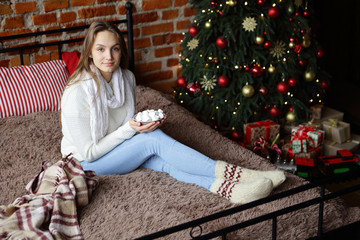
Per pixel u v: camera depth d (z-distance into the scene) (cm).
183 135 244
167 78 338
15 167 202
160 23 319
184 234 154
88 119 183
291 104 295
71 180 166
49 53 286
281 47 282
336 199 188
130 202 172
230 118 303
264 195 172
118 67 194
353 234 172
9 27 267
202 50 288
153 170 198
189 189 182
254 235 160
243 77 283
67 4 280
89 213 166
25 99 242
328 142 307
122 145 187
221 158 221
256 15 275
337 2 446
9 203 177
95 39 179
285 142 303
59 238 146
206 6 291
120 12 301
